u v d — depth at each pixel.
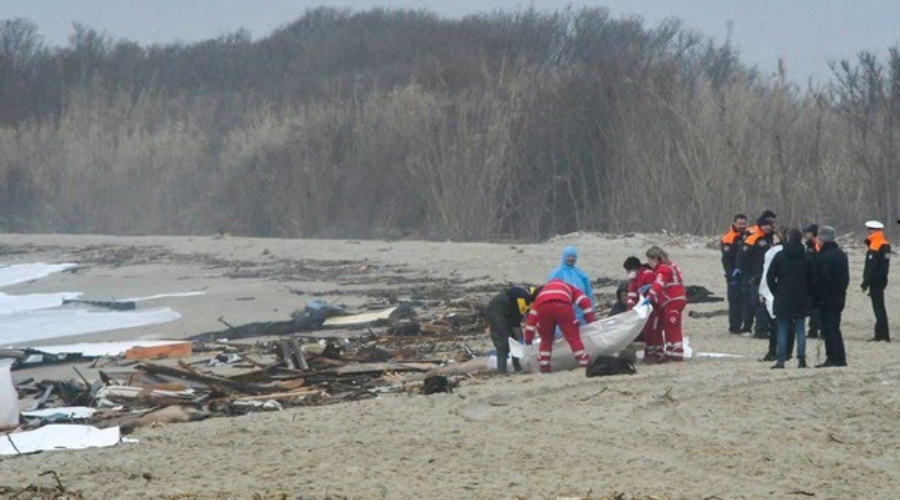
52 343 106.06
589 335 69.25
